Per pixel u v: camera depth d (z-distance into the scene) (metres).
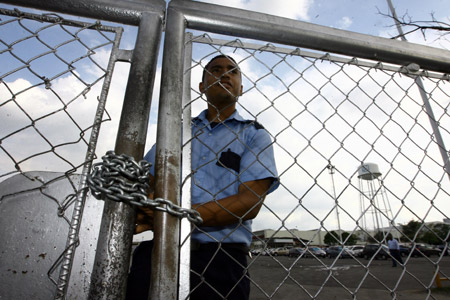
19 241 0.78
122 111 0.77
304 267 17.09
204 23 0.96
